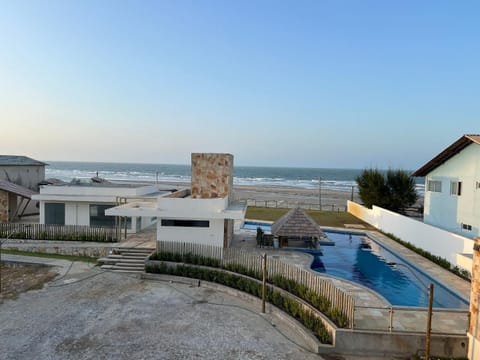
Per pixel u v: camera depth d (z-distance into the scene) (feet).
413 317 41.78
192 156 76.74
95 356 34.71
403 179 116.47
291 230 77.25
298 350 37.09
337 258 75.31
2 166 122.52
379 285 59.47
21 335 38.88
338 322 38.37
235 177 516.32
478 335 34.32
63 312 45.06
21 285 55.06
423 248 76.54
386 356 36.29
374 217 108.58
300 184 382.01
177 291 53.26
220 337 39.17
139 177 461.37
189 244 62.59
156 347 36.63
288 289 48.78
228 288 53.11
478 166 74.84
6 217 97.91
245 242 82.64
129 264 63.00
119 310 45.85
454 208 83.71
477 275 35.01
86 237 76.13
